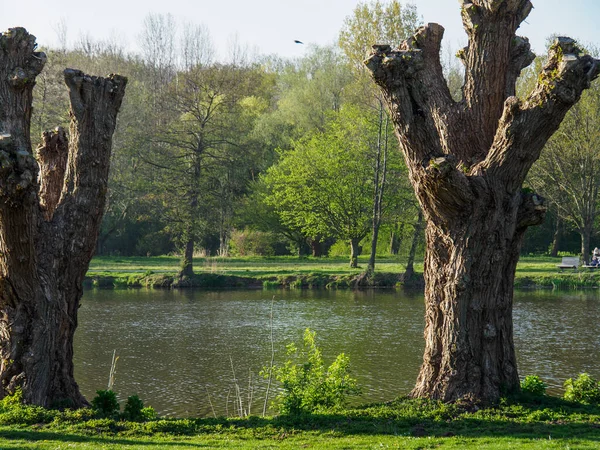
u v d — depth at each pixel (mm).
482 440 9523
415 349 23344
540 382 12727
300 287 46281
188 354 22984
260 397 17531
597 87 46719
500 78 12250
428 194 11742
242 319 30922
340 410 12133
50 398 12406
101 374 20109
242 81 49312
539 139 11391
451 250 11961
